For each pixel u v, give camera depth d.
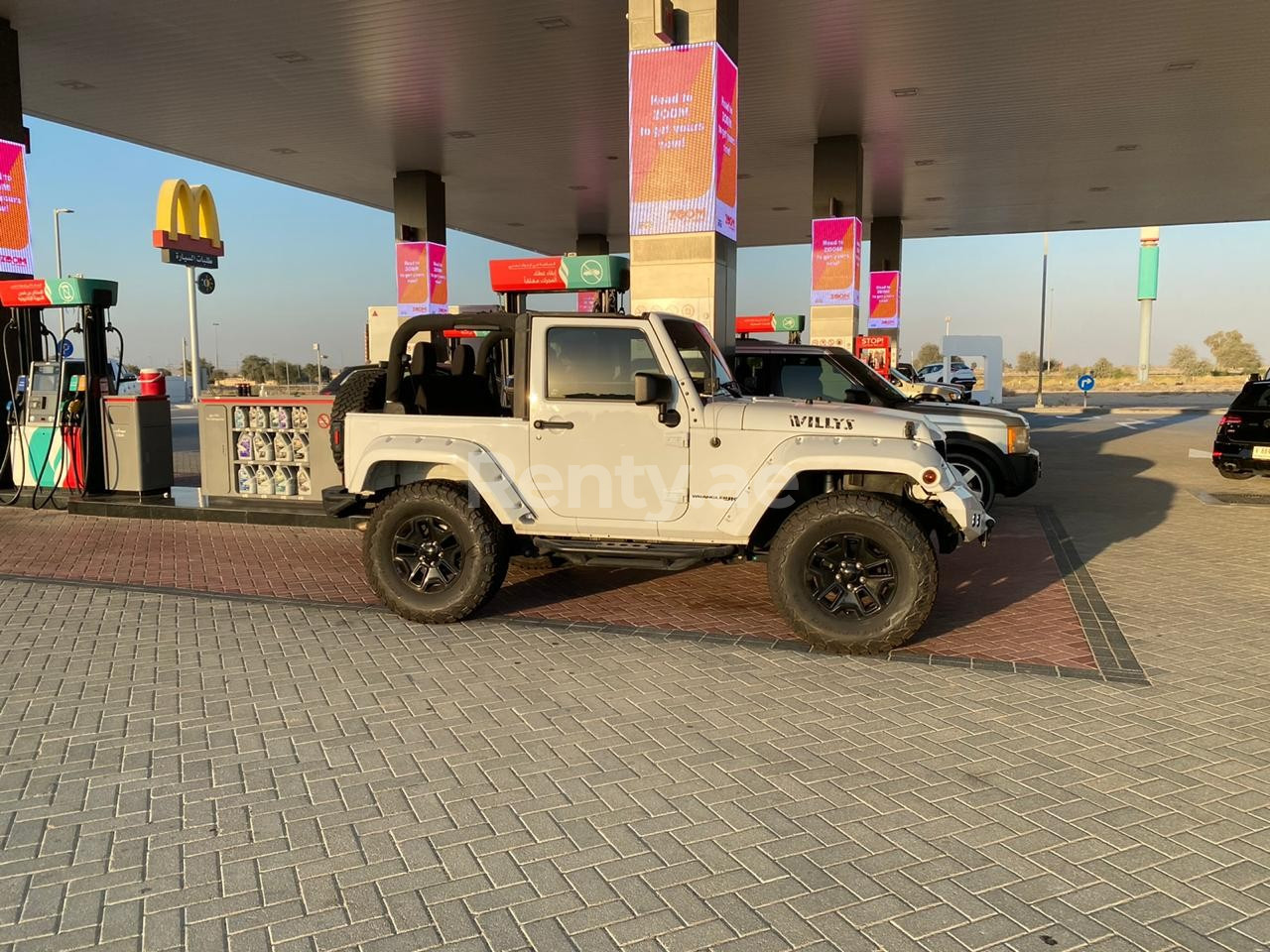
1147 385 60.56
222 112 16.53
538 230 30.66
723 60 9.40
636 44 9.39
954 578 7.38
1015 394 52.44
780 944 2.62
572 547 5.84
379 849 3.17
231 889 2.93
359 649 5.43
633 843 3.20
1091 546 8.61
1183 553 8.27
